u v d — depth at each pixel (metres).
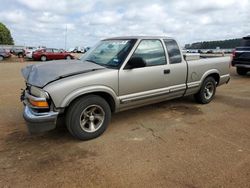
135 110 5.58
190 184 2.78
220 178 2.89
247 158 3.35
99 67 4.16
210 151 3.56
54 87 3.50
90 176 2.96
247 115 5.25
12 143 3.90
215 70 6.11
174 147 3.71
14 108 5.84
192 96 6.86
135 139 4.02
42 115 3.52
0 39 81.75
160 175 2.96
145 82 4.56
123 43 4.60
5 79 10.73
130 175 2.97
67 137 4.11
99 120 4.07
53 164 3.25
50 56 27.17
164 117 5.11
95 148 3.71
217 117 5.12
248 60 10.39
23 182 2.85
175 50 5.19
